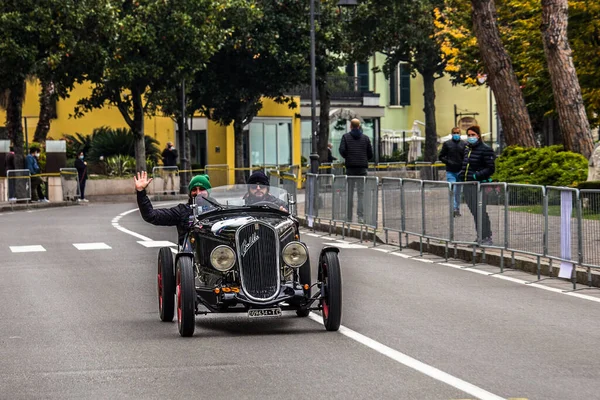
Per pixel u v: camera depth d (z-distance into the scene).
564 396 16.36
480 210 36.94
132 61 92.06
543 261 35.19
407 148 141.00
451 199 38.66
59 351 20.98
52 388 17.41
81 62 88.69
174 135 126.50
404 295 28.89
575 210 31.22
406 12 113.88
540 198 33.38
